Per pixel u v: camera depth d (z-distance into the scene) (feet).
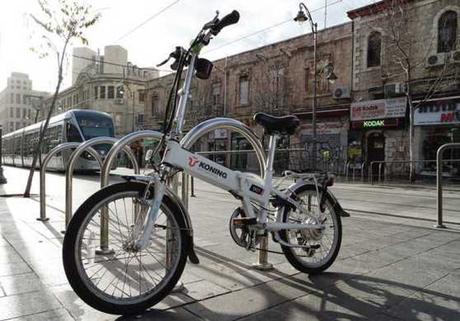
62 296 9.93
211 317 9.04
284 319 8.99
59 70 37.96
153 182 9.61
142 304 9.18
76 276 8.61
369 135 73.67
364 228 19.47
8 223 19.19
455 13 62.95
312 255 12.14
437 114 63.67
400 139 68.80
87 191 35.99
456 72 61.67
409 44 67.31
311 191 12.59
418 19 66.64
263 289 10.82
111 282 10.56
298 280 11.59
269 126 11.75
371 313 9.36
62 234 16.63
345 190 46.01
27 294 10.01
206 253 14.30
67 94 202.69
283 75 89.76
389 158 70.08
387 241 16.60
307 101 84.58
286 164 15.07
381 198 36.27
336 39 78.95
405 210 27.20
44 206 20.18
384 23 70.64
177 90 10.38
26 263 12.46
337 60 79.00
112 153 12.69
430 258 14.01
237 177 11.00
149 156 10.12
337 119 78.07
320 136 80.64
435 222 21.72
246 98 99.71
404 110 67.56
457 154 61.72
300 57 86.22
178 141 10.11
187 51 10.12
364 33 74.18
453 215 24.86
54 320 8.63
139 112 175.22
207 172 10.52
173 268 9.76
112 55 185.26
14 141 112.27
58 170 73.72
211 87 108.99
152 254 11.22
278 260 13.57
